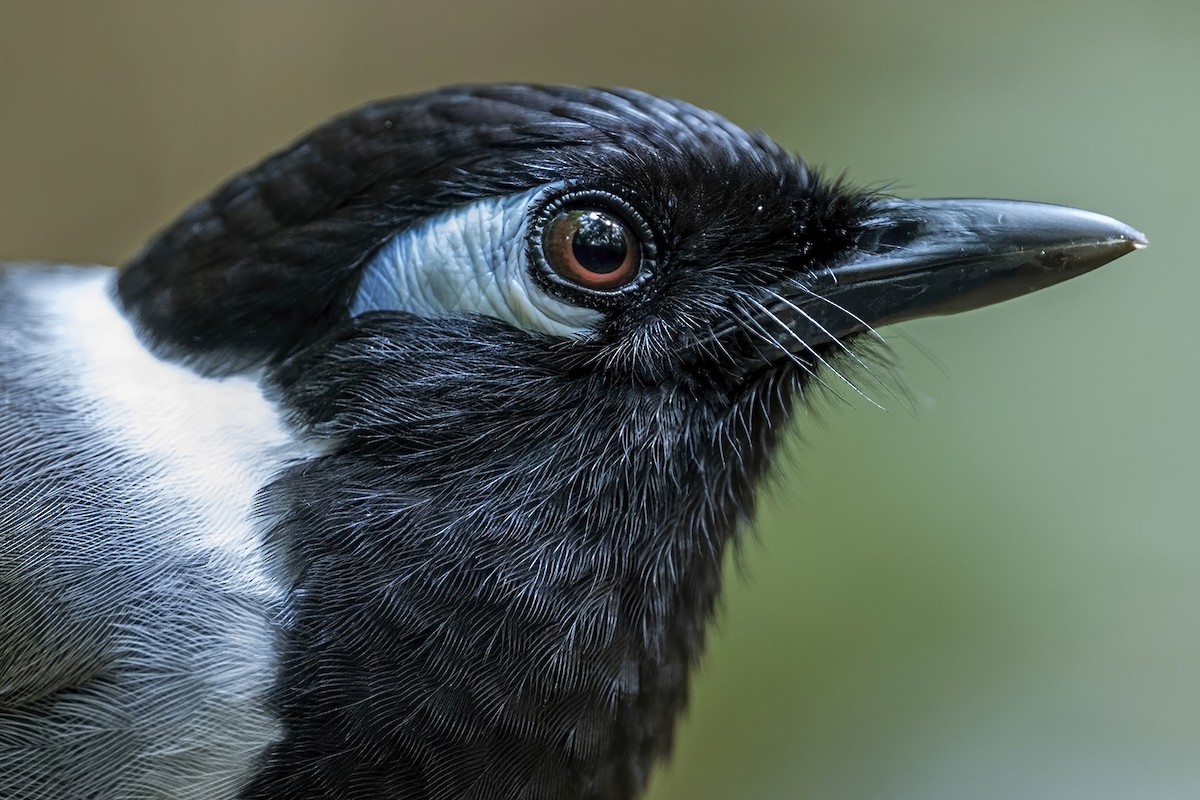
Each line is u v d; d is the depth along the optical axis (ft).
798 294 3.75
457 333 3.73
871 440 3.99
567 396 3.73
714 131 3.74
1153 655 3.96
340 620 3.72
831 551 3.98
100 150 4.57
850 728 3.97
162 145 4.61
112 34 4.33
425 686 3.72
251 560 3.72
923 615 3.98
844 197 3.76
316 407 3.73
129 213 4.72
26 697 3.71
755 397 3.75
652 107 3.74
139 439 3.73
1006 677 3.97
